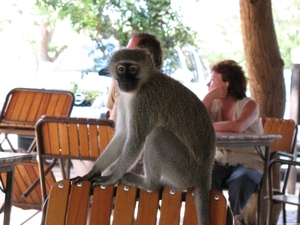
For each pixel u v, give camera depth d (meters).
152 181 3.85
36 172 5.58
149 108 3.82
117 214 3.01
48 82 10.18
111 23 10.10
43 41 16.36
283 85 7.36
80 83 9.99
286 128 6.69
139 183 3.81
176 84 3.94
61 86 10.09
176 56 10.38
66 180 3.04
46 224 3.02
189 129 3.85
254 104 6.00
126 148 3.76
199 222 3.00
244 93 6.10
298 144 9.27
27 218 6.49
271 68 7.25
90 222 3.03
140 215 3.00
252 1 7.16
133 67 3.84
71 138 4.79
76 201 3.03
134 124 3.79
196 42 12.46
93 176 3.68
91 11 10.30
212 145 3.89
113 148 3.85
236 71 6.06
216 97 5.95
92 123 4.67
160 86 3.88
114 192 3.04
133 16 9.86
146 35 5.33
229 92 6.06
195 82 10.98
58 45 16.52
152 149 3.86
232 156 5.81
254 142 5.34
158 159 3.86
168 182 3.89
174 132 3.87
